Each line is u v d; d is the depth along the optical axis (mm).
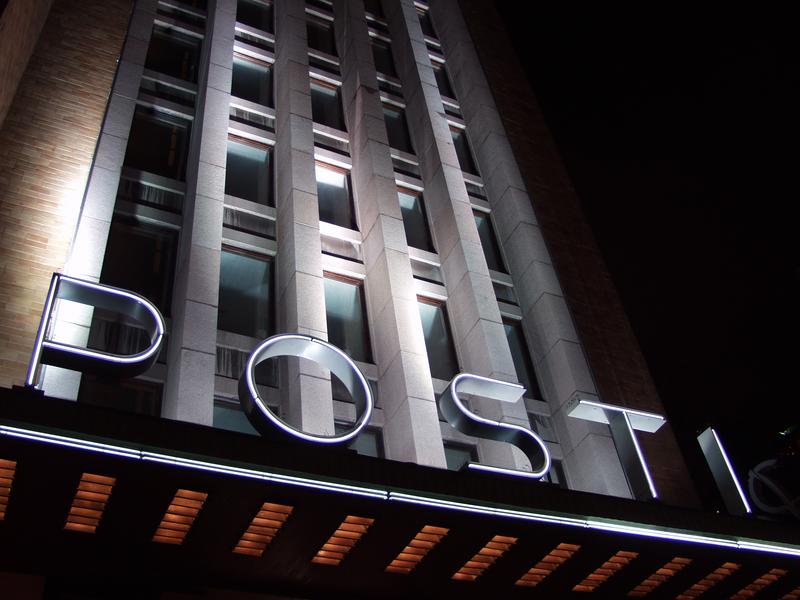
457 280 24266
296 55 27609
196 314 17859
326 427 17484
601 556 15625
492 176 29609
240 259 21781
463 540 14547
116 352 17391
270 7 31641
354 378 15781
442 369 22719
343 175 26625
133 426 12070
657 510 15688
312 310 19719
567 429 22219
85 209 18516
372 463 13656
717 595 17359
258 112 26016
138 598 13383
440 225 26266
